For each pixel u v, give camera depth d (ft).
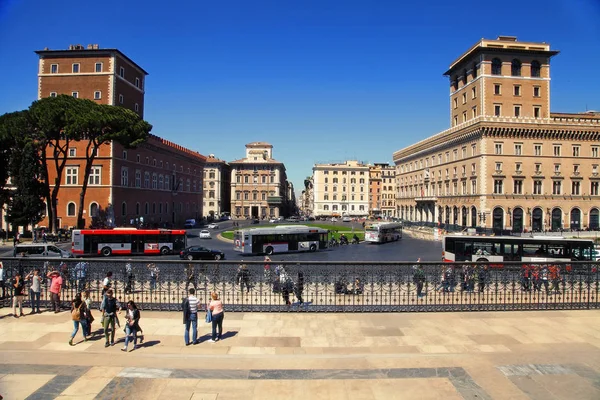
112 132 176.96
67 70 223.51
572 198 236.22
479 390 33.47
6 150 183.11
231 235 230.27
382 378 35.60
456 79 287.89
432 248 186.19
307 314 55.62
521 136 233.14
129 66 240.94
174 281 64.13
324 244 175.32
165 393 32.45
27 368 37.22
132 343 44.16
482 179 230.68
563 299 60.70
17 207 168.86
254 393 32.60
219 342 44.45
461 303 59.06
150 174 256.73
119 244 145.38
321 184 504.43
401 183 383.24
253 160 479.41
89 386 33.58
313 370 37.19
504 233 213.87
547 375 36.45
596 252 107.04
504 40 253.24
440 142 287.07
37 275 56.34
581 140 237.86
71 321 52.65
